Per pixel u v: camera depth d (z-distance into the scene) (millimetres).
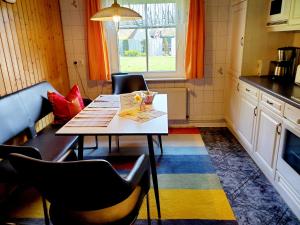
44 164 972
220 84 3525
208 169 2438
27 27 2541
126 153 2834
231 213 1824
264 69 2785
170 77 3598
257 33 2688
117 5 1955
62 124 2477
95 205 1137
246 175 2320
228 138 3201
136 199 1354
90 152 2875
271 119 2086
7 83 2215
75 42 3430
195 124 3703
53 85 3115
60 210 1247
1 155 1688
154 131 1603
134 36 3459
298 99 1748
